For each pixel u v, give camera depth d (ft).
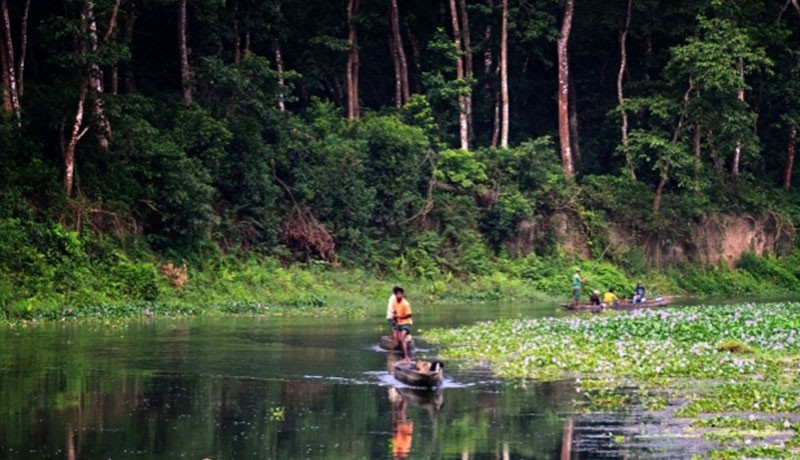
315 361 97.76
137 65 180.14
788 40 255.50
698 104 216.13
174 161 154.81
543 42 234.17
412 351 102.12
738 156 241.14
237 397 78.18
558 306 175.63
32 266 137.59
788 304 159.22
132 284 145.28
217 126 162.20
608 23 230.89
